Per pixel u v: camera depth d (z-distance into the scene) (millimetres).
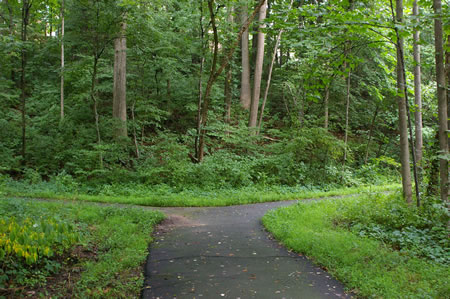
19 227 4656
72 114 17906
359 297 4137
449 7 6148
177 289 4375
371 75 18422
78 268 4945
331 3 6613
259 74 20031
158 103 20281
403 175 8508
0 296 3898
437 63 6707
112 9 13555
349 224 7629
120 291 4285
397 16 7766
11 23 15609
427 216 6805
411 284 4297
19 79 23531
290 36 7164
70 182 13438
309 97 7703
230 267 5176
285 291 4312
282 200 12133
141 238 6480
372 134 22656
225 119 20562
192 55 22109
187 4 15438
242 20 19172
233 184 14383
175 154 14797
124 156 15062
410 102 14148
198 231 7512
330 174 15820
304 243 6039
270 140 21391
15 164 15633
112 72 18609
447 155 6383
